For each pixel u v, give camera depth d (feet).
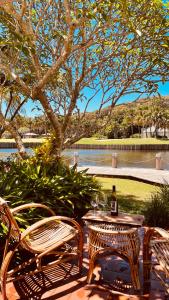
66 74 15.67
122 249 8.91
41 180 14.21
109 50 15.58
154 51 14.01
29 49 10.14
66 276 9.63
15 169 15.23
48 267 9.00
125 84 15.33
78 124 16.02
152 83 15.02
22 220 10.26
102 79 15.99
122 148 131.23
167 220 14.90
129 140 178.81
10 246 9.00
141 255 11.21
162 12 12.34
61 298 8.43
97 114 16.12
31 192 13.24
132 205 18.76
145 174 32.50
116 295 8.57
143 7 12.03
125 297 8.48
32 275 9.63
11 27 11.02
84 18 10.59
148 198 21.01
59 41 13.99
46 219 8.63
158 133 214.28
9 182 12.98
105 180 30.53
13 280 8.37
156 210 15.25
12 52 12.94
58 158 16.72
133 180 30.63
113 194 10.92
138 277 8.91
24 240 8.16
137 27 12.58
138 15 12.19
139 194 22.82
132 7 12.33
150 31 12.85
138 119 212.43
